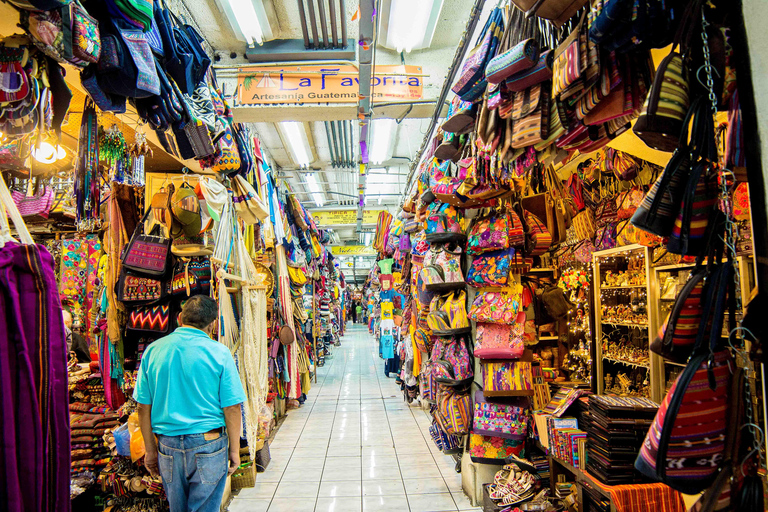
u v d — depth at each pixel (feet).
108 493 8.84
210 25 13.65
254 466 11.19
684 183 3.34
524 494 8.54
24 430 3.58
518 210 10.12
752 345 2.91
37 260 3.79
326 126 20.63
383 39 14.07
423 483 11.30
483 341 9.34
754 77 2.90
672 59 3.26
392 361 26.50
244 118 14.96
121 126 7.96
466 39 8.96
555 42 5.20
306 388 20.35
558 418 8.33
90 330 10.02
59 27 4.01
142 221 8.46
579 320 12.21
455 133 8.18
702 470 3.06
